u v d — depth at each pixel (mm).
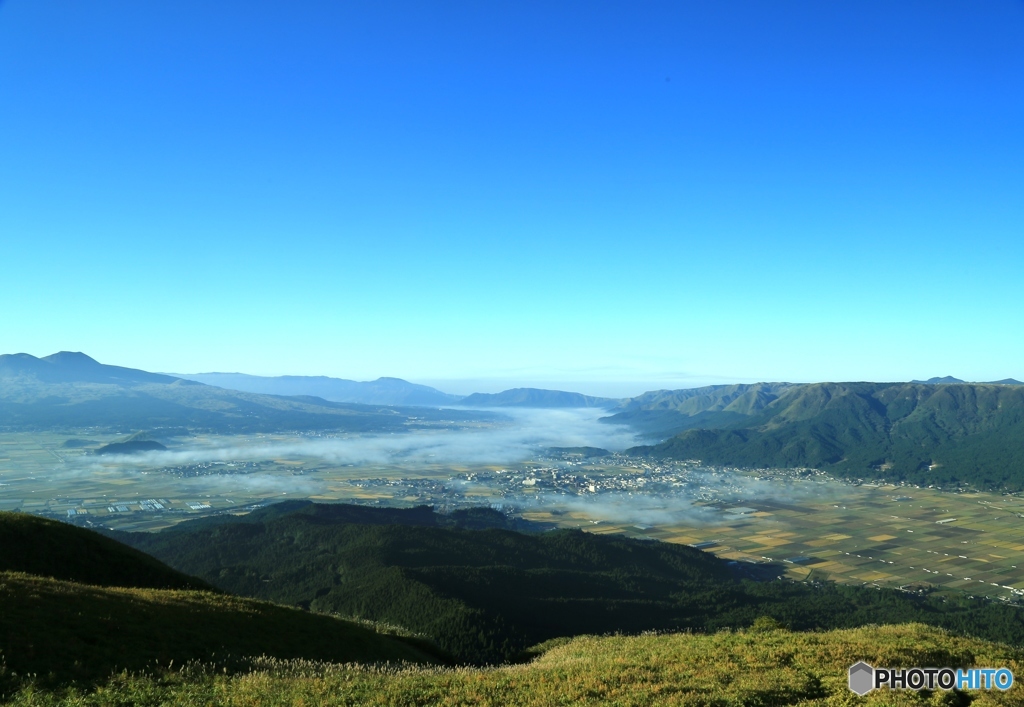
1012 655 34938
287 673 31828
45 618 32125
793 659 33781
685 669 32219
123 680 27531
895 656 33500
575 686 29125
